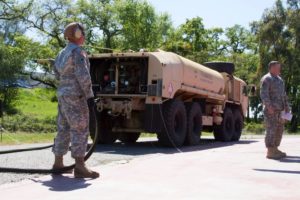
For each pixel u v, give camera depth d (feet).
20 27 149.89
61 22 149.79
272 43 164.96
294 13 164.96
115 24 166.71
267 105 29.09
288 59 164.96
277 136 29.19
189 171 22.29
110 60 41.96
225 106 57.52
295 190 17.79
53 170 20.72
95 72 42.34
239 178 20.45
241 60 197.26
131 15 167.43
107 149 37.01
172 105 40.83
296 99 170.19
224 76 58.03
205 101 50.21
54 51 150.41
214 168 23.56
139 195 16.30
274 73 29.73
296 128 167.84
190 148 40.16
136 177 20.16
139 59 40.91
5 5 145.59
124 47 167.94
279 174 21.81
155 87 39.42
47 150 32.58
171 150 37.27
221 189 17.75
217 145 45.52
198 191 17.26
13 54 137.39
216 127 55.57
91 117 20.72
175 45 175.94
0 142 46.21
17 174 20.63
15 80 137.80
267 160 27.81
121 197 15.89
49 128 82.69
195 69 46.26
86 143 19.85
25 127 80.23
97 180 19.24
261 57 165.89
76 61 19.36
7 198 15.57
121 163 25.40
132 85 41.16
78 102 19.53
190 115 44.78
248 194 16.88
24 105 180.96
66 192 16.62
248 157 29.55
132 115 42.29
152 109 39.60
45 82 143.84
